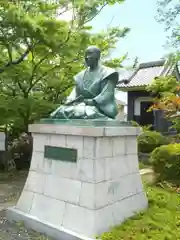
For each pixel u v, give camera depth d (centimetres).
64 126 447
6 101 844
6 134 1084
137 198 493
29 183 504
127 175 476
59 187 454
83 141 429
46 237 431
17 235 440
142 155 1106
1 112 866
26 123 932
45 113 905
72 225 420
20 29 661
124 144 474
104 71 490
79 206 420
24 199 504
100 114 462
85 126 427
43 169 484
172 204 532
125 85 1680
